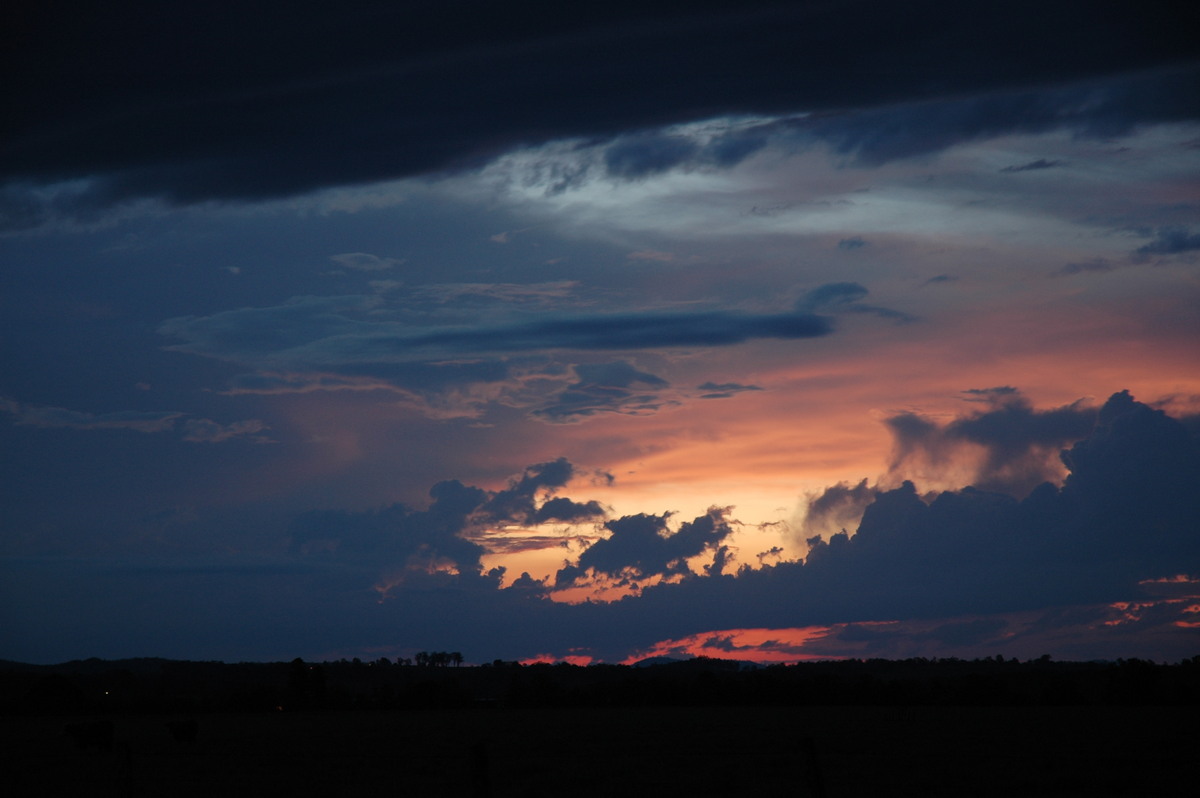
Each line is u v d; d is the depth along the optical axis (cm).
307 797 3459
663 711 12694
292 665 15588
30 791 3725
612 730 7819
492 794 3428
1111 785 3512
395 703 15425
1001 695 13488
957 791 3366
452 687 16288
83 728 5884
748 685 15462
